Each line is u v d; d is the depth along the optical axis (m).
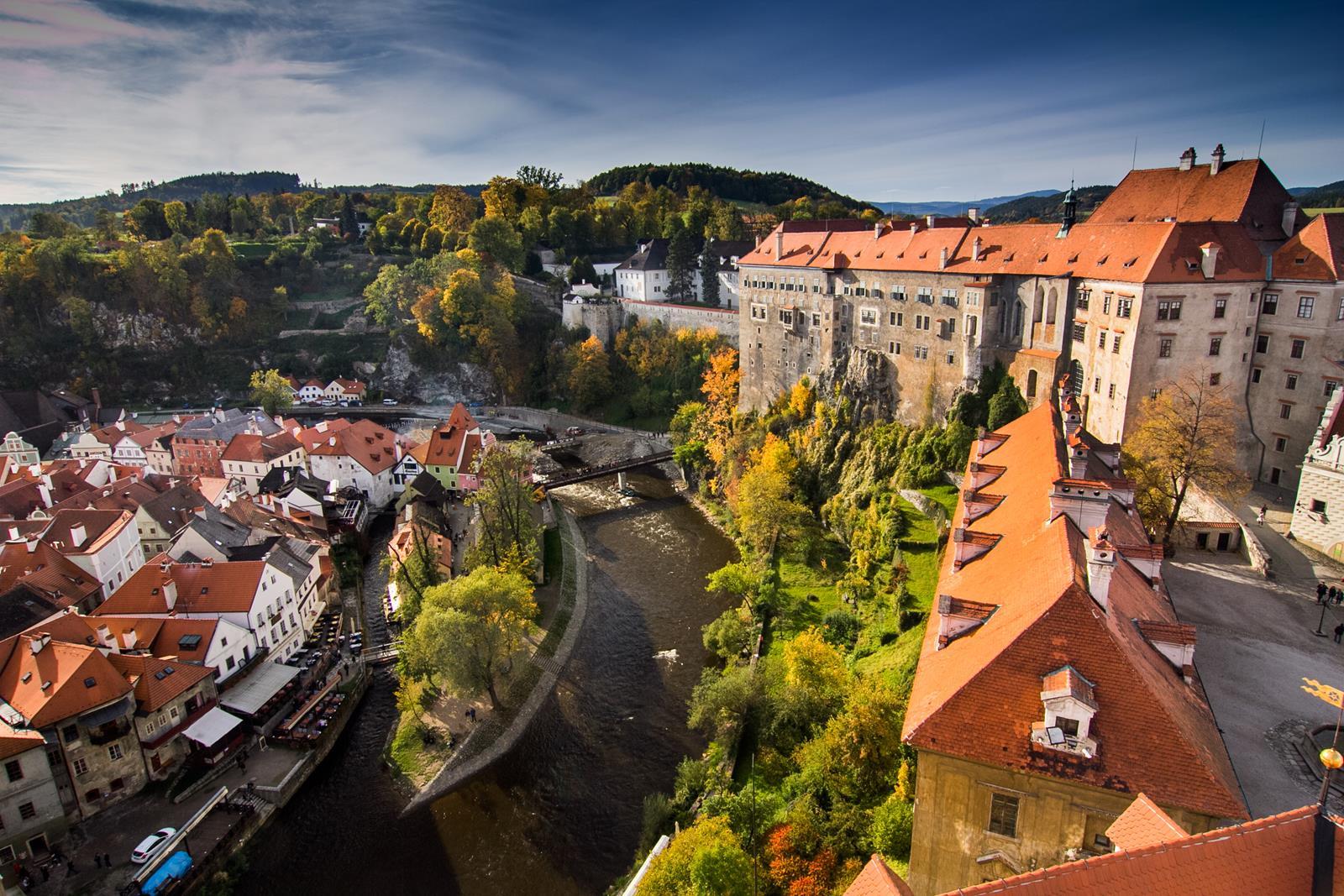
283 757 56.50
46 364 168.25
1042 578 30.02
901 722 41.16
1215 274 62.34
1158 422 55.16
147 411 169.62
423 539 81.12
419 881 47.38
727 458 107.12
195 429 125.31
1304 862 16.03
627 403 153.38
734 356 137.12
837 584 75.31
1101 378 68.56
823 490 96.38
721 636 66.44
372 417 162.50
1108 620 27.73
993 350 82.50
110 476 105.06
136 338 176.62
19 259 170.88
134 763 52.16
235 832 49.56
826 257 107.94
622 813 51.53
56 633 56.47
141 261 179.12
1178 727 25.11
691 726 54.25
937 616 33.94
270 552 74.00
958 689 27.92
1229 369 64.81
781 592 76.00
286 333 187.12
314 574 77.94
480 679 59.09
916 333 92.00
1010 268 79.75
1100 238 71.38
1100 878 15.68
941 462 81.31
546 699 63.28
